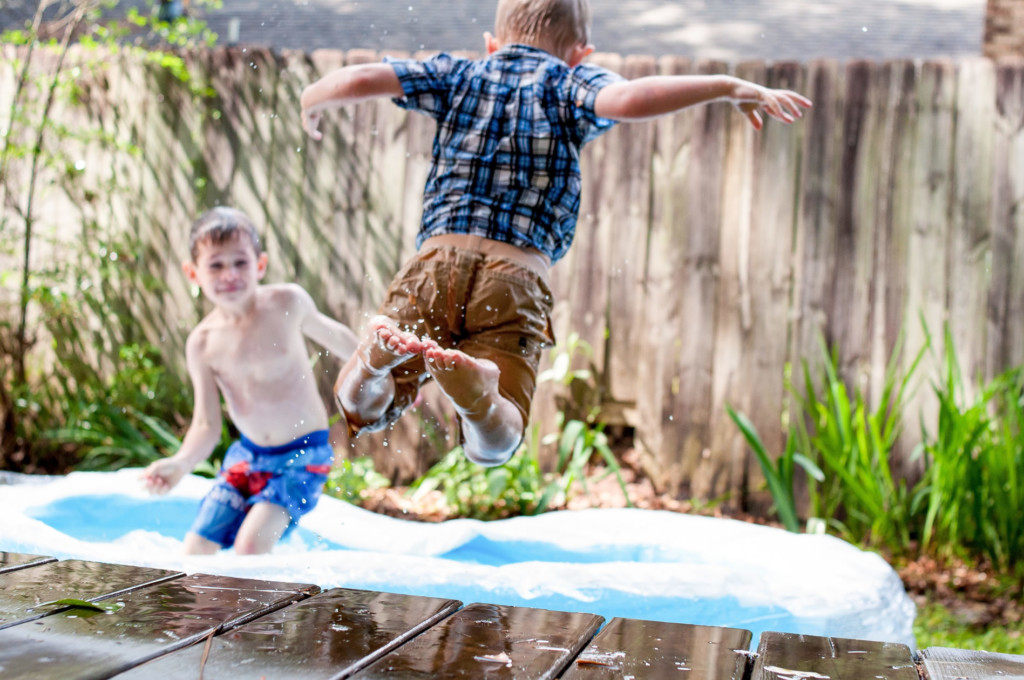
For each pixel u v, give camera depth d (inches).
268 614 55.9
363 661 47.4
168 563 84.6
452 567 86.5
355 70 90.0
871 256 171.8
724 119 175.5
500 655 49.3
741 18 345.7
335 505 138.3
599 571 87.4
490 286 83.2
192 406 191.6
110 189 193.3
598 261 179.6
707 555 111.3
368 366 76.2
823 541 111.4
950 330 169.3
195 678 44.0
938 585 147.5
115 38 202.5
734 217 175.6
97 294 193.8
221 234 123.4
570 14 93.3
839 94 172.2
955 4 354.9
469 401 73.9
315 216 188.4
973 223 169.0
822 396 173.0
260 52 189.8
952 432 155.5
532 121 86.0
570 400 181.2
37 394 189.8
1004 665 50.5
